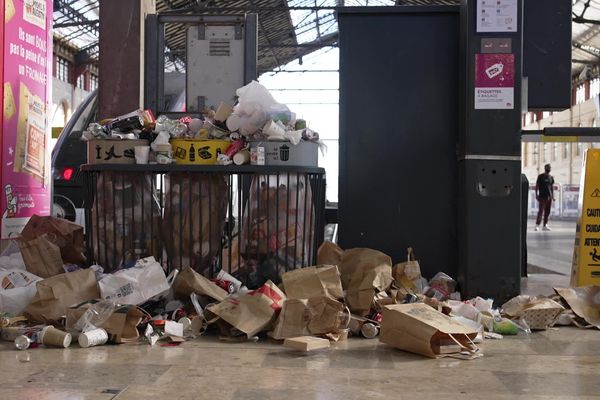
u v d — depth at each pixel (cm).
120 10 659
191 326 359
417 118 507
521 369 296
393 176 507
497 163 462
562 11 532
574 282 516
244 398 246
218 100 643
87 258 430
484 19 462
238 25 641
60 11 2175
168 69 2106
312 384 266
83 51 3122
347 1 2881
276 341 352
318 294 378
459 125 492
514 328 379
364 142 508
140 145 420
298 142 420
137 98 663
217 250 426
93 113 832
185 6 1962
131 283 368
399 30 508
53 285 363
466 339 333
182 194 422
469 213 461
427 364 304
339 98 511
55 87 2919
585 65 3684
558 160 4369
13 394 247
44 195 551
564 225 2777
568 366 302
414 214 505
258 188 420
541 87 534
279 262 421
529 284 641
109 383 264
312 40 3719
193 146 417
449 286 467
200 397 246
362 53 509
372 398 248
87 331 333
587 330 396
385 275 404
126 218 420
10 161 491
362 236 506
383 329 336
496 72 461
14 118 497
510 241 459
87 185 425
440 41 507
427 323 319
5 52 483
